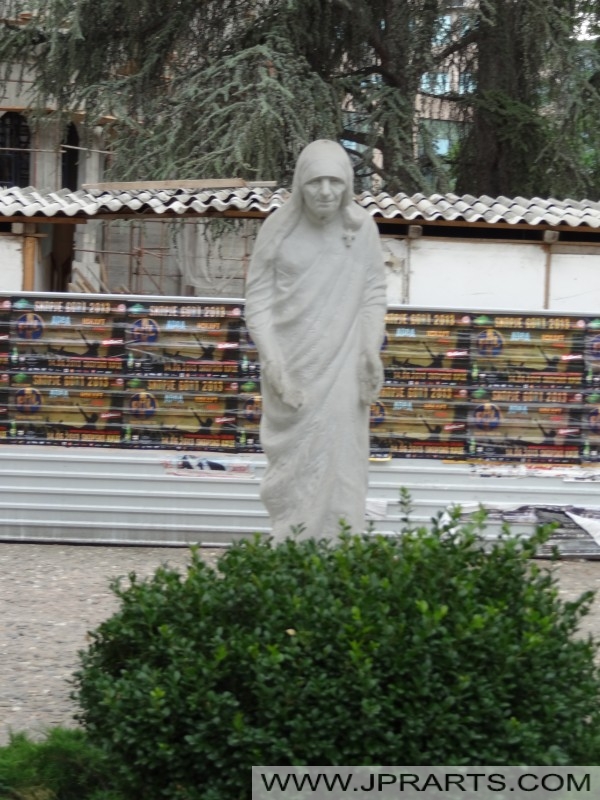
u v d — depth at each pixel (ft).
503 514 33.86
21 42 70.13
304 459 19.33
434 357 33.65
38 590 28.99
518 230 44.16
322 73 74.90
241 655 14.26
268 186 52.75
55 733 17.38
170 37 71.36
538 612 15.12
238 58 65.41
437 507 33.86
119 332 33.78
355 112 74.64
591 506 33.99
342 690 13.76
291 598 14.84
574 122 73.00
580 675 15.29
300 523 19.38
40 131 82.64
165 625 15.05
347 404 19.40
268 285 19.67
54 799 16.01
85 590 29.07
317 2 70.69
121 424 34.04
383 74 76.23
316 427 19.27
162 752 14.15
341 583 15.25
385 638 13.97
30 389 33.96
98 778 16.26
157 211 43.91
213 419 33.99
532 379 33.83
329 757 13.73
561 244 43.75
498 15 74.08
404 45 74.64
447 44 79.15
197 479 34.01
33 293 33.63
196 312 33.68
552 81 72.95
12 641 24.47
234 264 63.10
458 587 14.96
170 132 64.90
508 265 43.91
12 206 43.47
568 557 33.99
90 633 16.61
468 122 80.48
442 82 80.12
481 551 16.26
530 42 73.26
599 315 33.71
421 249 43.88
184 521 34.19
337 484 19.42
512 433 33.91
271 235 19.54
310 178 18.88
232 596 15.26
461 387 33.73
